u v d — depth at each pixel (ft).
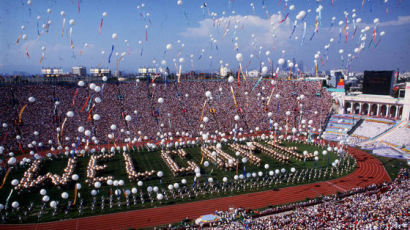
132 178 121.60
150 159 153.69
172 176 128.88
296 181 126.62
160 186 117.91
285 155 164.76
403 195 93.81
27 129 175.11
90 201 103.81
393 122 212.64
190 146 181.16
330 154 170.50
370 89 244.01
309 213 86.69
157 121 207.92
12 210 95.91
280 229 74.79
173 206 102.01
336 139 211.82
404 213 75.77
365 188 116.47
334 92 266.57
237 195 111.65
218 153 157.38
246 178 128.06
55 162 147.02
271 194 112.88
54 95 199.62
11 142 166.20
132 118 204.74
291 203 103.86
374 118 229.25
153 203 103.91
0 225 87.25
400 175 133.49
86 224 88.99
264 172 136.36
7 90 189.98
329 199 106.42
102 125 193.47
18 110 182.19
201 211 98.58
